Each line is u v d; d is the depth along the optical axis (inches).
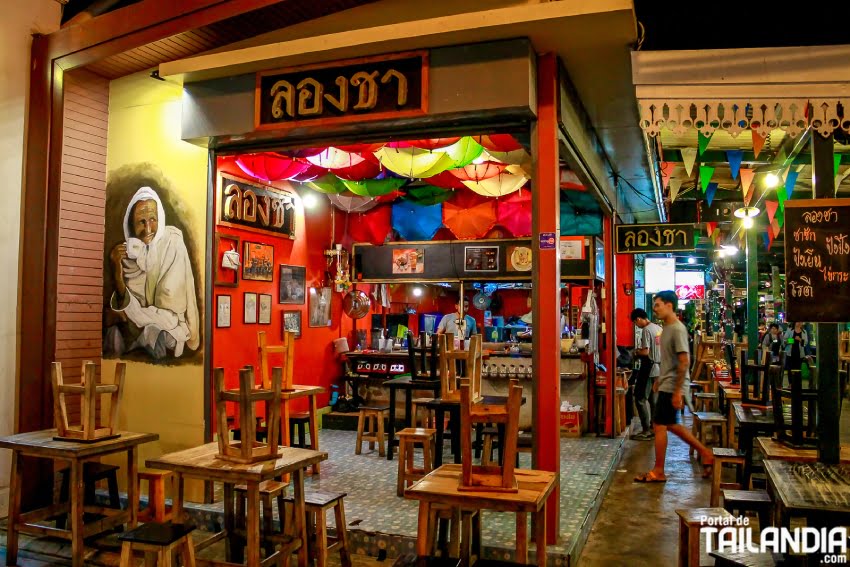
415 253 364.8
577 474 240.7
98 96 225.6
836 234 158.1
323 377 349.1
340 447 287.0
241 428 142.5
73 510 158.9
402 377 306.3
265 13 184.1
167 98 215.3
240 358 283.1
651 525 201.8
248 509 136.3
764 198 347.3
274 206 305.9
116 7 232.1
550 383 167.6
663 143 317.4
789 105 150.9
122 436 173.5
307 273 336.8
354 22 187.0
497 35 161.9
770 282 888.9
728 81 153.2
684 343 248.2
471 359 173.5
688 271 867.4
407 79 172.1
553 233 168.2
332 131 185.6
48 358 209.0
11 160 210.2
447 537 163.6
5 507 205.8
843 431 370.6
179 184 212.4
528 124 173.2
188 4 190.1
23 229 212.7
